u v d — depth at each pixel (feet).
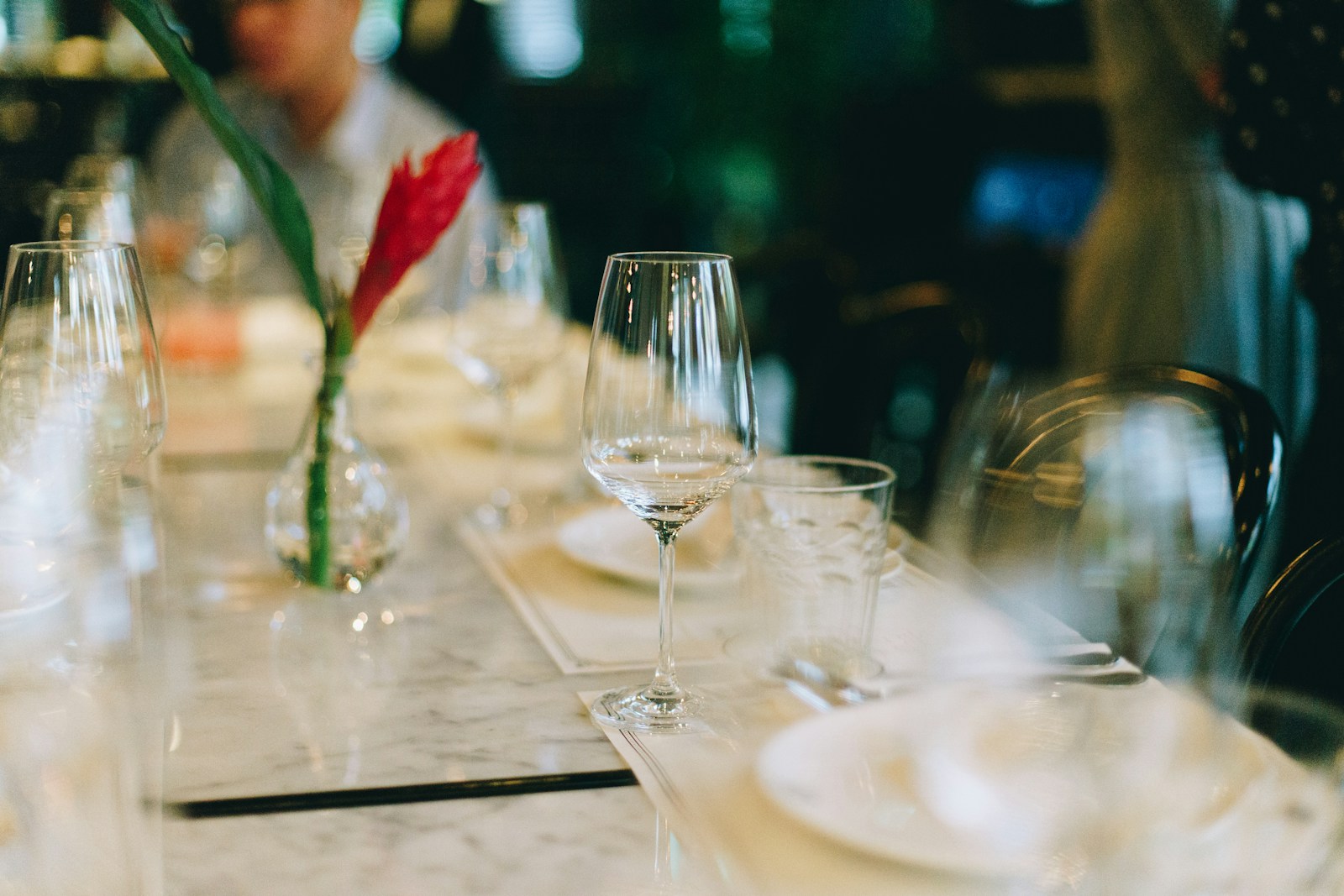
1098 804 1.73
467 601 3.35
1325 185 5.41
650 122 18.25
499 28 17.60
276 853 2.05
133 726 2.49
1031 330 10.70
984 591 2.67
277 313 7.57
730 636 3.08
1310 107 5.37
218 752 2.42
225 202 6.30
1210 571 2.62
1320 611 3.60
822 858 1.96
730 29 16.81
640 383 2.54
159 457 4.33
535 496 4.40
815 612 2.77
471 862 2.03
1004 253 12.23
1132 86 7.48
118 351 2.88
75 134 10.97
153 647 2.96
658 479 2.56
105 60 10.41
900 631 2.88
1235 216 7.36
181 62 2.81
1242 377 7.38
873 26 16.46
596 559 3.52
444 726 2.55
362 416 5.56
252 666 2.87
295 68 8.60
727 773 2.29
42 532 3.02
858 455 7.14
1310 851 1.74
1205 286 7.41
